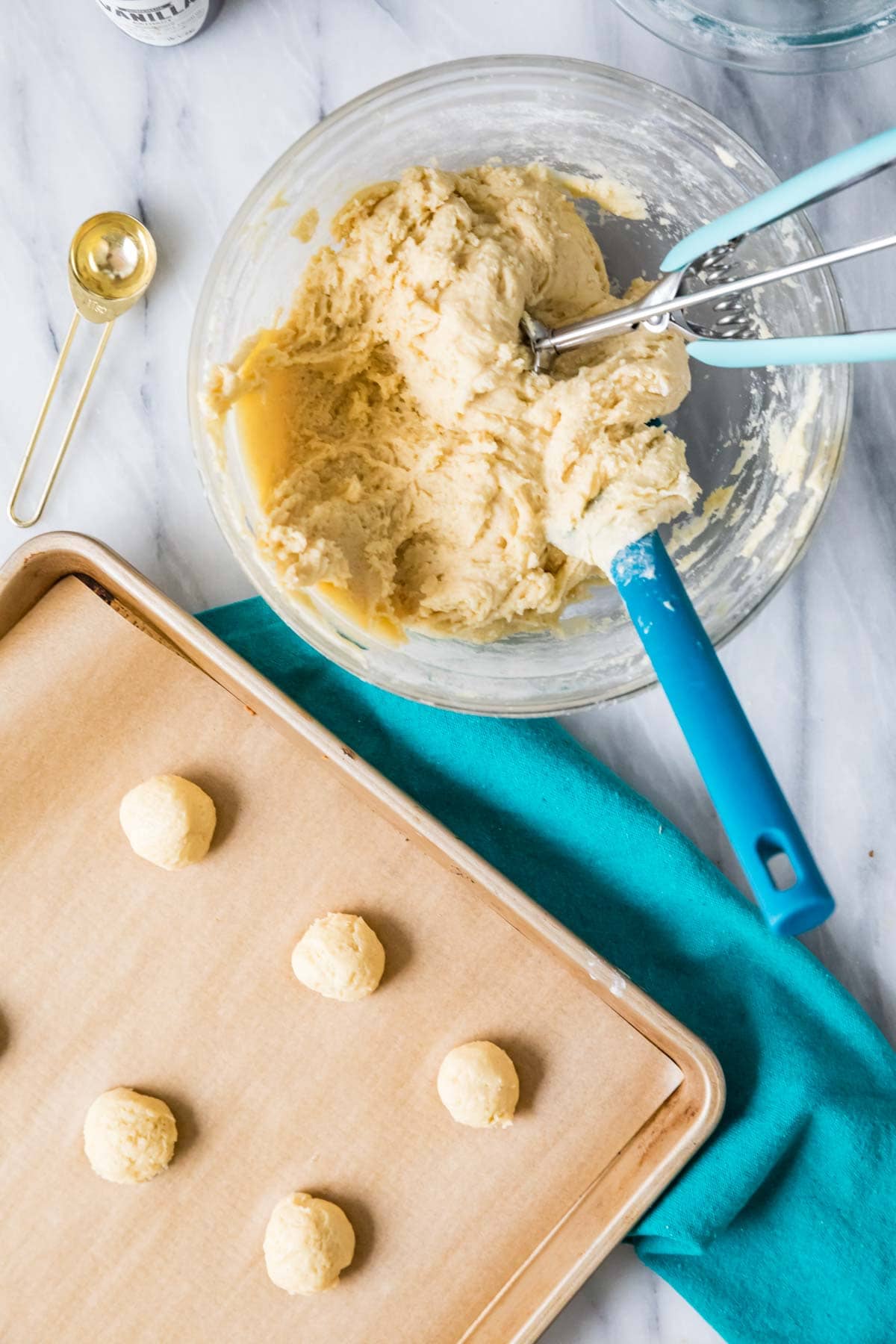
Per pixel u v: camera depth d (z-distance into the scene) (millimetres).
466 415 872
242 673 912
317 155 882
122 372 943
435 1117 928
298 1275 905
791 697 949
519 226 881
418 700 877
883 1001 948
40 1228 921
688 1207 920
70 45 938
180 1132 927
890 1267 926
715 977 940
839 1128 929
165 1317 919
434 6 941
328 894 935
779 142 941
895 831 948
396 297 869
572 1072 928
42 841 930
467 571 885
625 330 854
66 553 912
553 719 947
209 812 927
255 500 881
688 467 902
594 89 881
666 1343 938
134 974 930
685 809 951
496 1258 921
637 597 830
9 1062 926
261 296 896
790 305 888
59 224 940
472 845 942
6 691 928
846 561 948
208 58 939
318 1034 930
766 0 913
